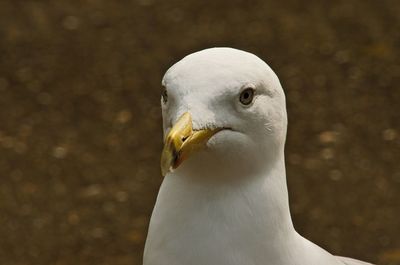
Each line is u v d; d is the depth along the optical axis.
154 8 14.03
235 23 13.63
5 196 10.46
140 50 13.02
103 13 13.91
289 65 12.64
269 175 4.89
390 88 12.15
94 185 10.62
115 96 12.08
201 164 4.75
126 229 9.97
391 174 10.68
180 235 4.88
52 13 13.87
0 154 11.09
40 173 10.80
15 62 12.76
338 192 10.41
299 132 11.37
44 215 10.21
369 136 11.30
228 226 4.84
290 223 5.04
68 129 11.53
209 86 4.59
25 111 11.85
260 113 4.71
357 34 13.30
